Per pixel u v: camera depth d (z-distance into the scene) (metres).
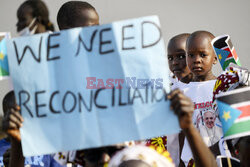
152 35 5.49
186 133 5.31
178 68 12.44
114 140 5.49
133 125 5.46
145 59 5.48
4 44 6.12
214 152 9.79
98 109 5.56
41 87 5.68
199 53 10.87
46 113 5.66
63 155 6.30
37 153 5.61
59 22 7.08
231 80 9.16
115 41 5.55
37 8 6.12
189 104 5.16
